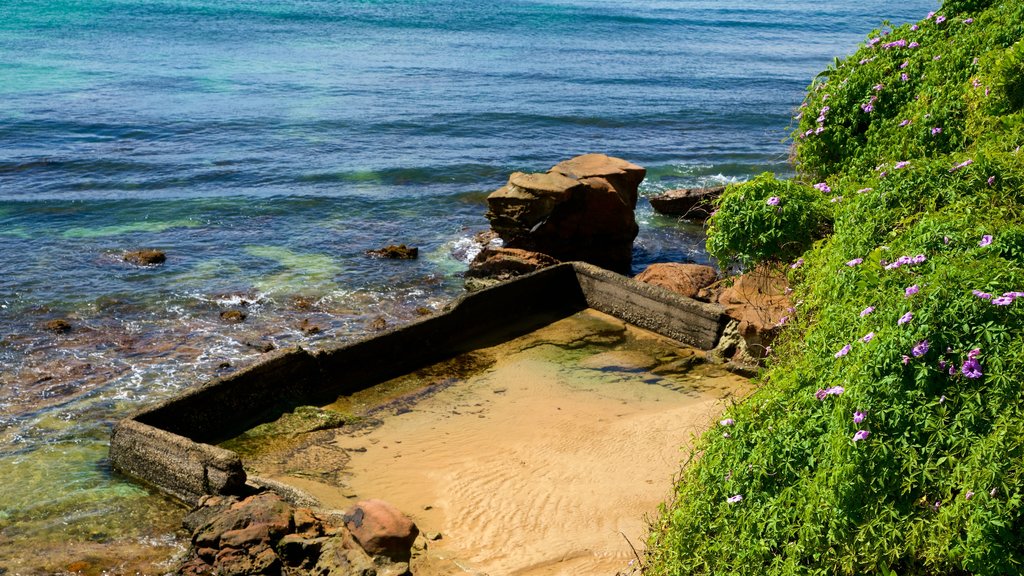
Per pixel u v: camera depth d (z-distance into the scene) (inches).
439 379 638.5
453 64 2222.0
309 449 537.3
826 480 263.6
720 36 3299.7
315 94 1747.0
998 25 502.9
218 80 1834.4
